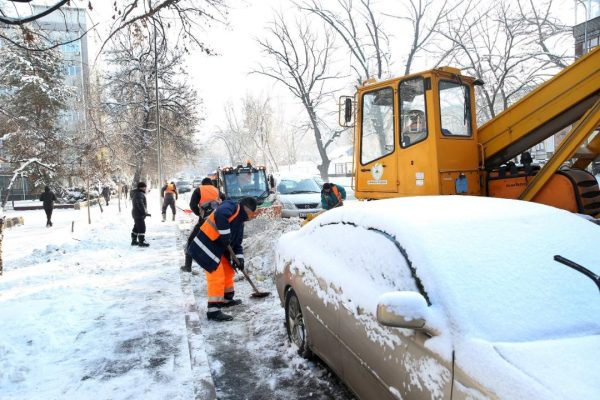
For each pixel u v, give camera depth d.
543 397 1.92
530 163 6.33
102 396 3.70
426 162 6.41
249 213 6.23
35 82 25.77
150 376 4.06
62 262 9.37
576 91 5.94
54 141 22.94
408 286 2.84
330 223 4.23
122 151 27.31
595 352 2.28
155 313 5.86
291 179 17.25
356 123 7.50
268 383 4.18
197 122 31.45
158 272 8.38
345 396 3.86
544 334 2.46
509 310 2.55
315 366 4.38
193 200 8.52
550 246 2.99
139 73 26.94
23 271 8.59
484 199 3.68
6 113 18.83
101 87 24.42
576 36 19.95
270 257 8.74
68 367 4.25
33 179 29.39
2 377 3.98
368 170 7.32
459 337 2.39
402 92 6.81
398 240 3.09
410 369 2.60
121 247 11.42
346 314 3.39
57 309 5.80
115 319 5.61
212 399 3.65
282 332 5.35
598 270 2.88
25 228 17.56
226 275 6.44
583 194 5.69
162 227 16.25
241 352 4.88
